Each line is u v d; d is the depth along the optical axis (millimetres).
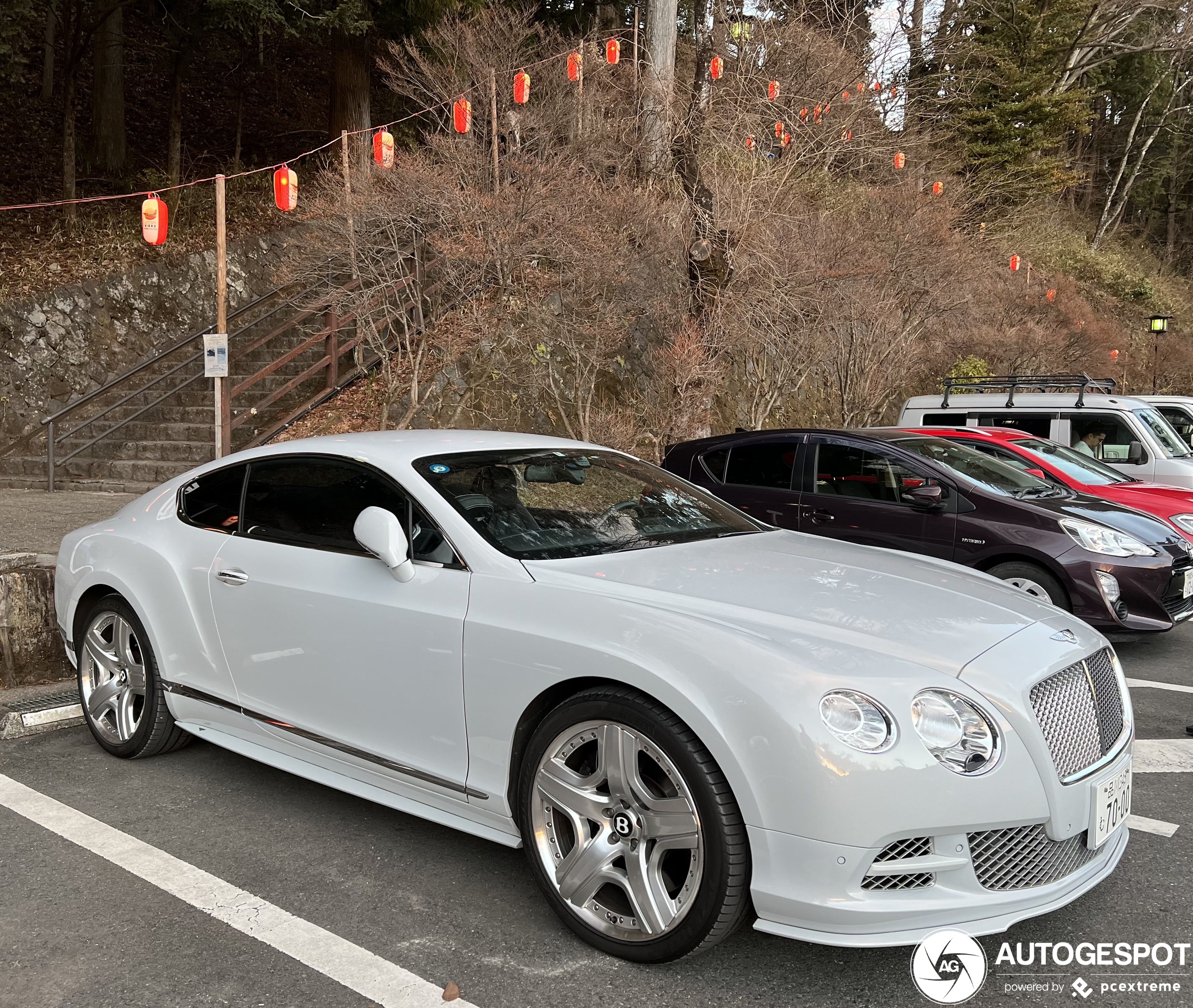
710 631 2531
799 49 15078
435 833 3447
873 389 14273
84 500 11000
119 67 19797
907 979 2518
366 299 11039
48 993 2434
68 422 14172
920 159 17672
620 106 13594
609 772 2584
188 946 2666
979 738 2359
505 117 12172
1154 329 20359
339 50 20281
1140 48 35094
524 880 3086
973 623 2719
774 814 2314
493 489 3412
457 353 11367
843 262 12242
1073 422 10125
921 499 6281
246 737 3729
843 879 2279
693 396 11266
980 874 2375
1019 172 27875
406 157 10969
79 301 15062
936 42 20453
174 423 13477
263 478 3824
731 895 2395
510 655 2803
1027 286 19516
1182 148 47188
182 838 3377
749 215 11492
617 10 23422
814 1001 2410
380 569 3252
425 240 11250
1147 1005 2393
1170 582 6012
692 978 2512
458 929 2760
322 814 3609
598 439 11438
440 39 15336
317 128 24859
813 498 6965
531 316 12109
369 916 2836
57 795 3766
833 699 2330
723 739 2369
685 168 11781
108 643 4254
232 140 22969
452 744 2984
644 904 2514
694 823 2428
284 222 18703
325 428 11977
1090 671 2732
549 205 10258
